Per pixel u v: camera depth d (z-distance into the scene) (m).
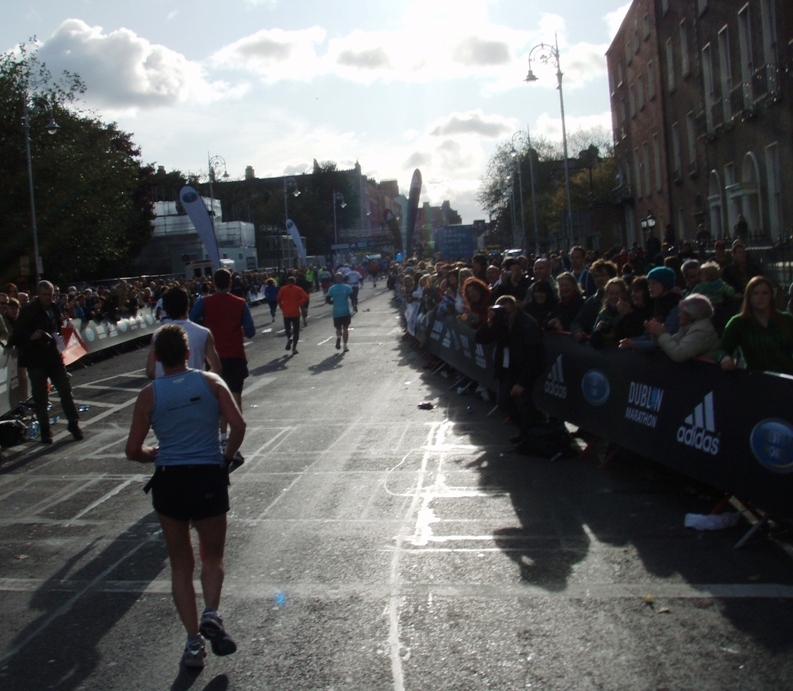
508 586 4.95
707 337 6.27
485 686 3.77
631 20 37.31
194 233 58.84
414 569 5.31
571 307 9.46
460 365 13.38
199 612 4.79
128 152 57.28
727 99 24.08
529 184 84.06
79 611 4.93
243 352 9.01
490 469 7.86
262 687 3.89
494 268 13.24
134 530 6.53
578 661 3.96
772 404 5.44
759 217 22.33
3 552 6.12
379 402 12.20
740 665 3.84
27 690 3.97
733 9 22.89
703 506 6.32
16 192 35.19
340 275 19.58
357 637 4.35
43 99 36.00
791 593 4.64
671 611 4.47
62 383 10.56
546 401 9.20
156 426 4.29
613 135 44.16
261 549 5.86
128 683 3.99
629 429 7.24
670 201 32.41
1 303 12.16
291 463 8.53
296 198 94.62
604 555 5.39
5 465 9.31
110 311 23.88
